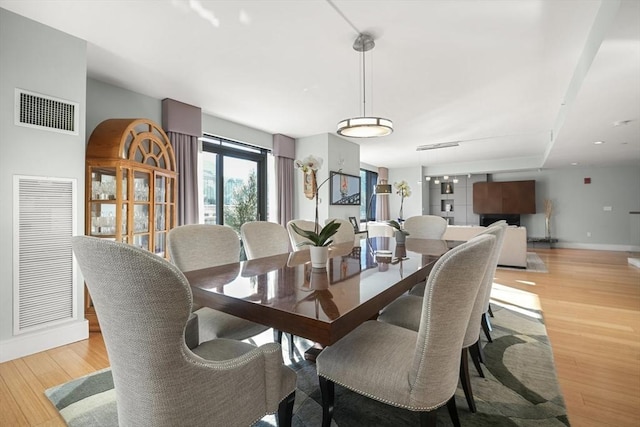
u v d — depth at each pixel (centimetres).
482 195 923
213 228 212
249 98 381
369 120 258
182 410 84
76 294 250
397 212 997
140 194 303
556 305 341
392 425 148
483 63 293
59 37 241
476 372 201
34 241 229
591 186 822
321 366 131
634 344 243
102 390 180
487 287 192
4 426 151
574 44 258
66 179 245
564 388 183
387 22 230
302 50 271
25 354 222
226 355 124
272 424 152
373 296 125
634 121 379
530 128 518
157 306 75
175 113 383
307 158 191
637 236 766
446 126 505
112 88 338
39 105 231
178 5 212
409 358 123
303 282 149
